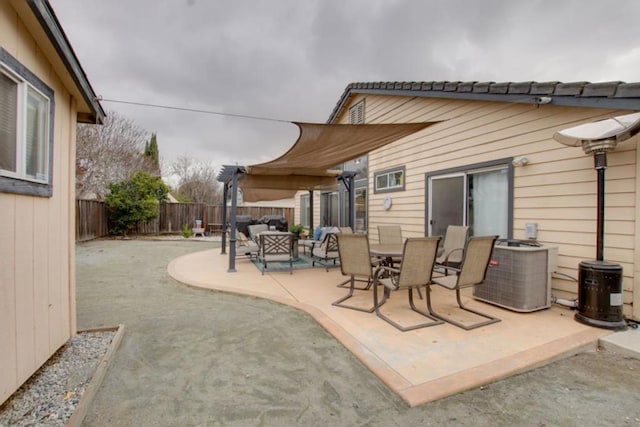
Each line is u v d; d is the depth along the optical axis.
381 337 3.47
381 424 2.14
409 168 7.75
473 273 3.99
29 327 2.54
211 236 16.58
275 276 6.71
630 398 2.45
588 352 3.27
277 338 3.55
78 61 2.97
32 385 2.55
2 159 2.22
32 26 2.37
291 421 2.16
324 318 4.07
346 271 4.54
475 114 5.97
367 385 2.61
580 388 2.59
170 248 11.60
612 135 3.51
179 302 4.93
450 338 3.45
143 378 2.69
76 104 3.45
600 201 3.80
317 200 13.66
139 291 5.60
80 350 3.18
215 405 2.33
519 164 5.12
